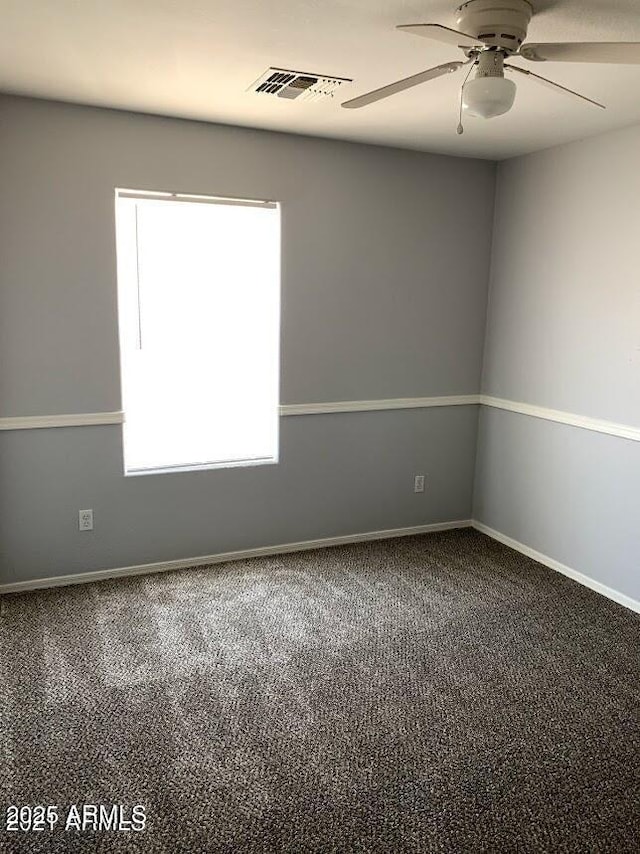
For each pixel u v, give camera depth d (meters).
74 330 3.32
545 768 2.23
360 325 3.99
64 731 2.34
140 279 3.53
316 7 1.99
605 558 3.56
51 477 3.41
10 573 3.41
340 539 4.23
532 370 3.99
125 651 2.88
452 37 1.83
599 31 2.17
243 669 2.77
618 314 3.38
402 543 4.28
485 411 4.43
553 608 3.40
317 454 4.05
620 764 2.25
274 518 4.01
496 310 4.27
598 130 3.33
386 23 2.10
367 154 3.80
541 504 3.98
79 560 3.55
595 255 3.49
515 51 1.95
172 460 3.78
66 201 3.19
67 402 3.37
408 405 4.24
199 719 2.43
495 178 4.18
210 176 3.45
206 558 3.87
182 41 2.28
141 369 3.63
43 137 3.09
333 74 2.59
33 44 2.32
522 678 2.76
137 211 3.46
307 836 1.92
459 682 2.72
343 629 3.13
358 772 2.18
